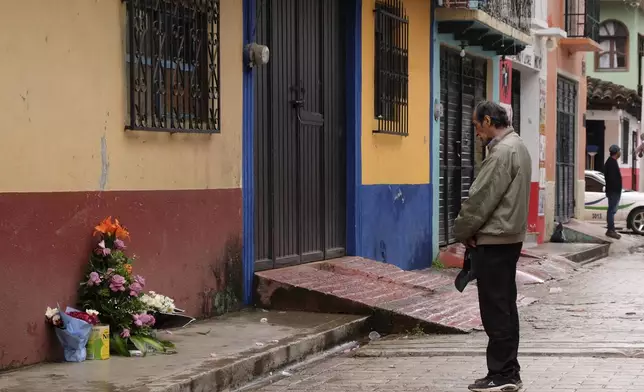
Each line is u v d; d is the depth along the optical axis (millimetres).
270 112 11203
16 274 7293
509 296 6984
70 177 7852
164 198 9062
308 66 12141
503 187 6852
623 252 21609
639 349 8734
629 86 40469
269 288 10531
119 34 8438
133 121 8508
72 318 7539
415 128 15164
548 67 21984
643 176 39594
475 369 8133
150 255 8867
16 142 7293
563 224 23047
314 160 12312
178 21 9172
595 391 7195
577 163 25547
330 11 12688
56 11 7691
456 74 17266
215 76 9734
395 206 14438
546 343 9234
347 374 8141
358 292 10773
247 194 10484
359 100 13148
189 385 6938
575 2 23781
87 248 8031
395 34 14297
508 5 17406
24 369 7262
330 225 12758
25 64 7379
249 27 10461
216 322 9602
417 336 9938
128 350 7855
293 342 8562
